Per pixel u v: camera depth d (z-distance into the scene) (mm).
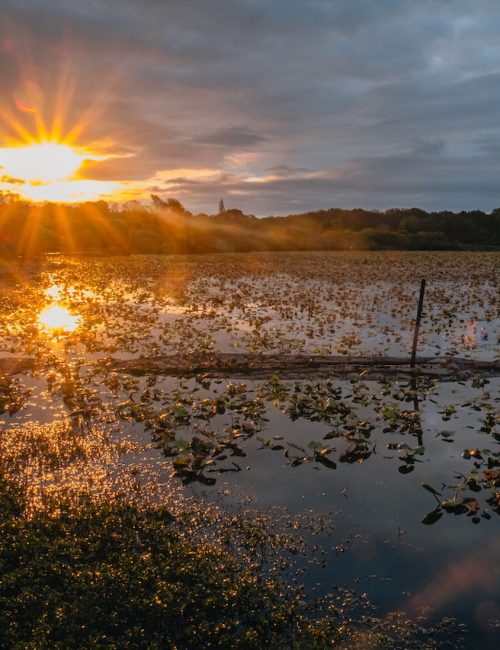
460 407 11508
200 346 16438
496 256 56469
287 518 7316
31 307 24203
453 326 20016
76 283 33344
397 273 38219
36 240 58938
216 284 33000
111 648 4895
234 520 7223
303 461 8992
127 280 35062
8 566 6008
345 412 11062
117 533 6727
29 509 7414
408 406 11594
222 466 8812
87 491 7953
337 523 7203
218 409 11266
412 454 9055
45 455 9133
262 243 73938
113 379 13078
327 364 14430
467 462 9016
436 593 5910
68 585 5703
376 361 14570
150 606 5398
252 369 14164
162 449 9367
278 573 6230
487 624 5469
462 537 6918
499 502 7656
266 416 11016
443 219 94312
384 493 7992
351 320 21188
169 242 70500
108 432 10086
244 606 5656
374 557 6512
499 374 13602
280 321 21188
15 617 5297
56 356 15570
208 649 5082
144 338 17906
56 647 4887
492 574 6203
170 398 12000
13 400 11781
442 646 5215
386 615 5609
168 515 7309
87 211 73625
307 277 36219
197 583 5812
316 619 5551
